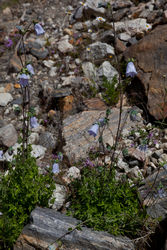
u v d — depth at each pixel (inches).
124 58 231.8
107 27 278.8
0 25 316.5
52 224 120.3
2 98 221.5
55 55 265.1
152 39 217.6
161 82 195.3
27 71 117.4
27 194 124.7
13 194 127.2
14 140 184.7
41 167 167.5
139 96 205.8
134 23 268.5
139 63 215.5
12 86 237.9
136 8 291.4
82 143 176.7
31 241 119.8
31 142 185.5
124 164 158.6
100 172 140.4
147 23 269.7
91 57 250.2
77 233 117.8
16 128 199.9
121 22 281.3
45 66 254.8
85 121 192.9
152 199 131.8
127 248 114.7
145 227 123.9
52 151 183.8
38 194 130.6
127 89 216.5
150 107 191.2
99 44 247.1
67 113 209.0
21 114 212.1
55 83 234.8
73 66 249.3
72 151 172.4
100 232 119.3
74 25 299.1
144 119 192.7
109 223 121.8
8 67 257.9
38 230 119.1
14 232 123.6
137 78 210.5
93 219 121.0
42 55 264.2
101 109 204.8
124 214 123.2
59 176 159.2
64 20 313.0
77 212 126.9
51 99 215.3
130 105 207.0
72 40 276.8
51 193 132.4
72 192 143.7
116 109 199.5
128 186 134.0
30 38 289.6
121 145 171.0
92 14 298.8
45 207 131.6
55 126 201.2
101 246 115.5
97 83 225.1
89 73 232.2
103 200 127.6
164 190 128.8
